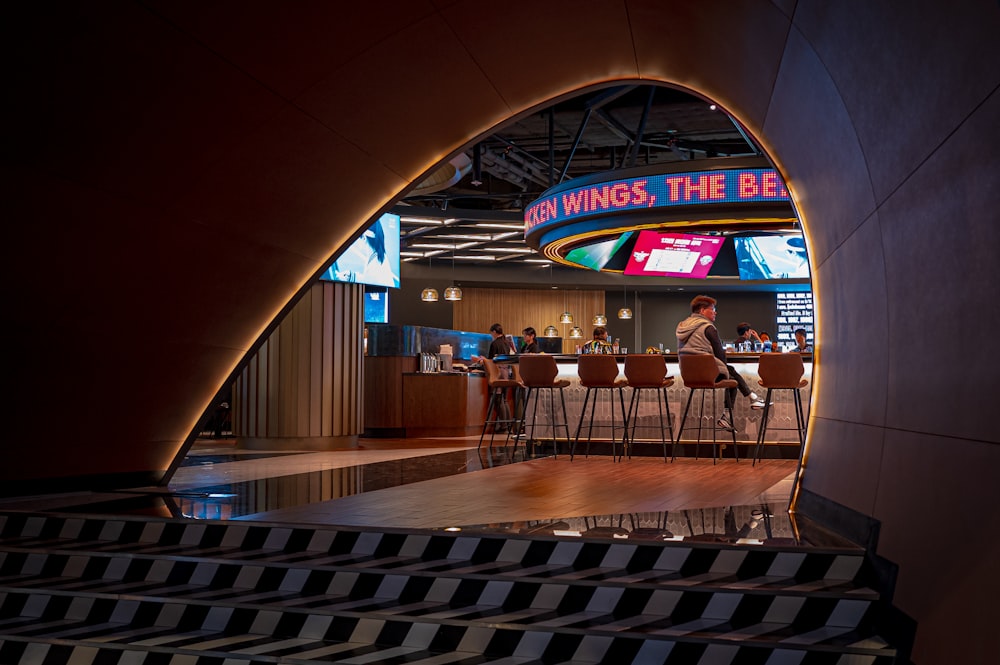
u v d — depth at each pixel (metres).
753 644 3.26
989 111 2.58
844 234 4.33
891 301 3.64
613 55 5.90
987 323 2.68
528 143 15.38
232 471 7.79
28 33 4.46
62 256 5.57
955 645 2.63
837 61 3.66
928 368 3.20
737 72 5.04
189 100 5.30
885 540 3.49
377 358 13.39
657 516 4.84
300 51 5.34
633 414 9.49
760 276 16.45
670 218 10.26
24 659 3.91
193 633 3.98
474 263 20.64
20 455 6.12
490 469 7.87
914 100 3.12
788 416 9.02
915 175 3.25
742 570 3.90
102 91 4.95
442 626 3.67
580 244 12.30
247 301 6.92
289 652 3.62
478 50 5.80
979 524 2.62
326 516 4.91
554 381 8.75
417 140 6.61
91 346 6.09
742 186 9.77
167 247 6.05
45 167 5.13
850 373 4.34
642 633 3.41
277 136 5.91
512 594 3.90
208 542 4.78
